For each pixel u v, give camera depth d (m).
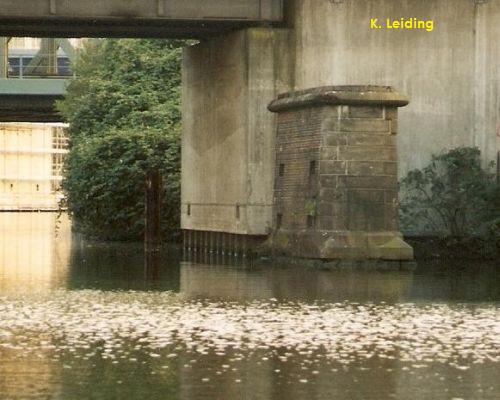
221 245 68.50
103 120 88.12
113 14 64.00
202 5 64.75
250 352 29.78
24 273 53.59
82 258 64.69
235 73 66.62
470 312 38.31
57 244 80.50
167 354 29.41
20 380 26.16
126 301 41.03
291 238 60.38
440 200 65.44
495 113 66.31
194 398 24.47
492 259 64.62
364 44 65.69
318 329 33.91
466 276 52.59
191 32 68.56
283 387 25.61
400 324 35.16
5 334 32.59
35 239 88.44
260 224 64.88
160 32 68.69
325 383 26.03
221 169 68.31
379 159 57.91
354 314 37.53
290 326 34.47
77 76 98.06
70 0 63.84
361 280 49.81
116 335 32.44
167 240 80.44
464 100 66.25
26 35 69.44
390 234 57.50
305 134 59.69
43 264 59.69
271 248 62.12
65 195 95.75
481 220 65.25
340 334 32.97
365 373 27.12
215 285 47.12
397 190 58.09
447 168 65.69
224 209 67.75
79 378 26.39
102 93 88.56
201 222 70.88
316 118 58.62
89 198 84.81
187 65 73.56
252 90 65.06
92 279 50.06
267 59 65.19
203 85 71.00
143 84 87.75
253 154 65.06
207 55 70.31
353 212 57.62
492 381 26.30
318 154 58.16
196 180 71.88
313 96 58.38
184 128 73.94
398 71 65.88
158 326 34.31
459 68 66.12
